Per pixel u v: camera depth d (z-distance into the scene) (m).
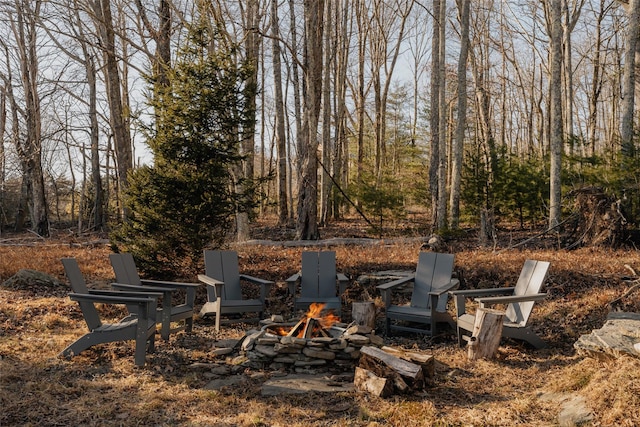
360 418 3.82
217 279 7.05
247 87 8.59
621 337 4.59
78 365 4.88
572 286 7.19
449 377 4.80
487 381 4.70
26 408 3.86
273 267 9.08
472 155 15.34
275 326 5.73
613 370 4.10
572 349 5.55
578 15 20.09
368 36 26.05
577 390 4.15
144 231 8.37
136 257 8.33
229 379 4.72
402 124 31.19
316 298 7.04
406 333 6.61
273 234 15.68
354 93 27.47
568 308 6.53
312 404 4.16
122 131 12.37
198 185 8.23
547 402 4.09
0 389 4.15
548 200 14.37
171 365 5.02
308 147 12.53
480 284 7.97
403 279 6.94
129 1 13.48
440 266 6.88
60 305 7.02
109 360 5.11
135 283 6.21
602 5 20.86
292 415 3.91
